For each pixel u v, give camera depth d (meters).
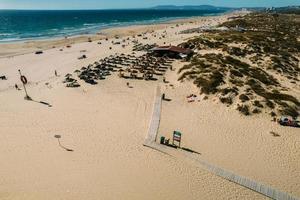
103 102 44.12
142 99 45.41
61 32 150.62
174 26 165.88
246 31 104.50
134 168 28.00
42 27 181.50
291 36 96.12
